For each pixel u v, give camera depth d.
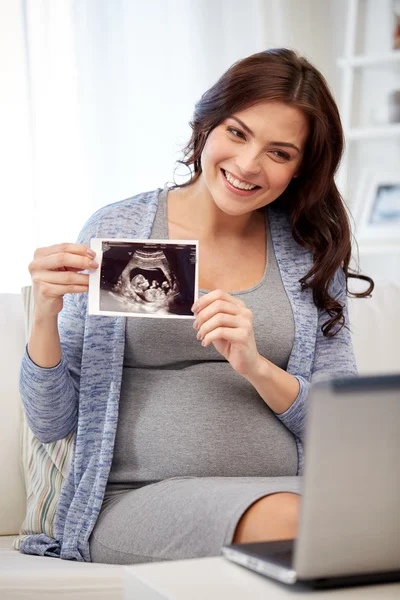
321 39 3.79
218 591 0.96
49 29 3.02
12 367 1.90
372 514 0.94
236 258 1.80
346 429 0.89
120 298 1.56
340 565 0.95
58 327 1.73
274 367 1.64
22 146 2.97
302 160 1.80
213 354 1.68
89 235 1.76
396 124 3.78
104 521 1.56
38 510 1.75
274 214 1.91
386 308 2.17
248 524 1.26
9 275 2.94
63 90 3.05
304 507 0.91
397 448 0.91
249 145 1.64
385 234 3.82
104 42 3.17
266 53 1.69
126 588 1.07
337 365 1.82
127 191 3.22
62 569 1.37
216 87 1.68
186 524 1.37
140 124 3.26
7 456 1.86
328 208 1.86
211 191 1.71
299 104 1.64
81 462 1.66
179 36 3.34
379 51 3.83
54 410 1.65
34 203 2.99
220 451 1.62
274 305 1.77
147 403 1.65
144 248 1.57
